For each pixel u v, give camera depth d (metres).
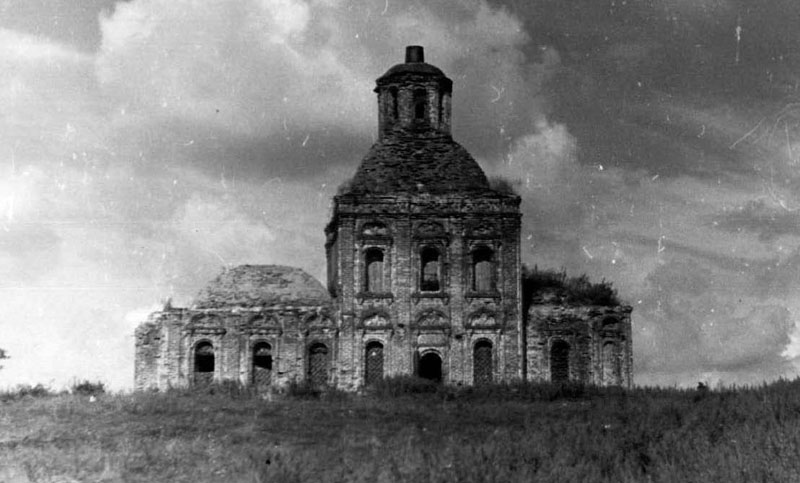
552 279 64.19
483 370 59.03
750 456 25.53
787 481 23.69
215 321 60.47
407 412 42.84
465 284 59.31
